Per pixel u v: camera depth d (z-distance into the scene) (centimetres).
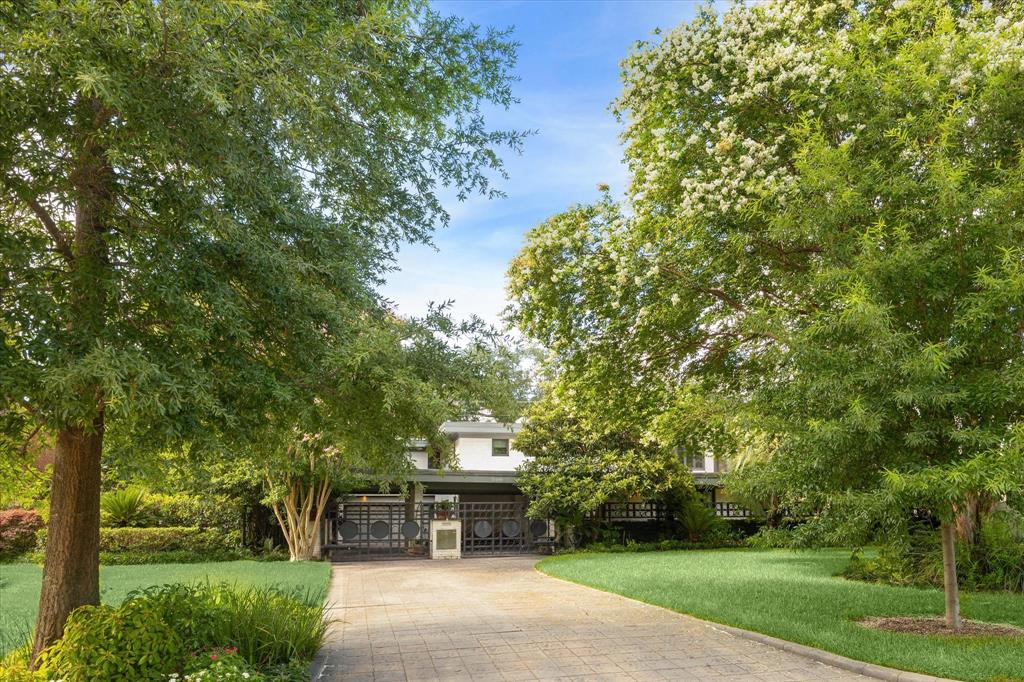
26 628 847
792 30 1090
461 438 2786
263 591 805
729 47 1096
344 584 1391
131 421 543
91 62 434
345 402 647
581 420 1531
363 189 689
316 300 609
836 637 762
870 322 679
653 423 1448
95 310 494
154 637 532
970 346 717
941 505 707
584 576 1412
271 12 493
